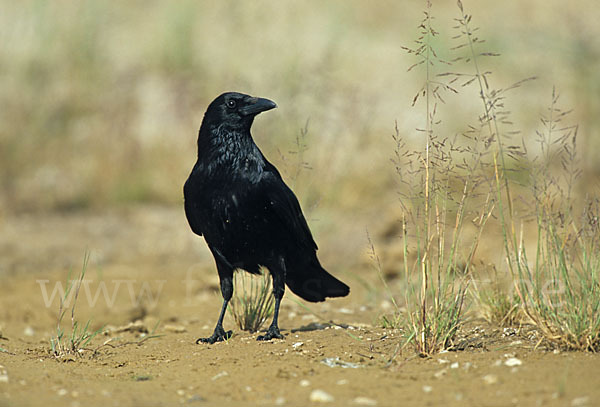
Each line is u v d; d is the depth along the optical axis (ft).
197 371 24.27
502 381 21.13
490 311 31.07
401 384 21.52
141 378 23.72
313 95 60.70
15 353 28.37
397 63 77.46
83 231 57.47
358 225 54.70
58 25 78.18
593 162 57.72
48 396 20.89
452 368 22.85
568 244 28.35
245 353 26.27
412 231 50.16
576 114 67.82
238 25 80.59
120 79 75.72
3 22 78.43
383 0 97.86
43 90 73.97
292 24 82.07
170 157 68.74
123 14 83.87
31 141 69.31
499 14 93.66
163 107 72.64
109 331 34.09
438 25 90.22
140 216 61.98
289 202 29.40
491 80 76.28
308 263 31.65
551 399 19.42
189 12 81.10
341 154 59.41
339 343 27.30
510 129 66.59
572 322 25.50
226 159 28.91
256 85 62.69
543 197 29.60
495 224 49.73
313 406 19.83
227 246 29.53
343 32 80.07
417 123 67.10
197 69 75.51
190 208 29.96
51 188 65.10
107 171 67.21
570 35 81.25
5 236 55.16
